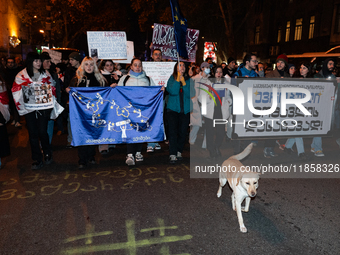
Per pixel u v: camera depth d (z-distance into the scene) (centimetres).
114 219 349
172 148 566
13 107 889
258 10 3133
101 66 712
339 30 2075
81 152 535
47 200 401
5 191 431
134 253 285
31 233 318
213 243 303
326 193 433
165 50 816
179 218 354
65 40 2925
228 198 415
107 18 2906
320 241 310
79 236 313
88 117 526
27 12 2819
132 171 523
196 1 2494
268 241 308
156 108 555
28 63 502
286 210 379
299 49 2536
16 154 625
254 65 591
